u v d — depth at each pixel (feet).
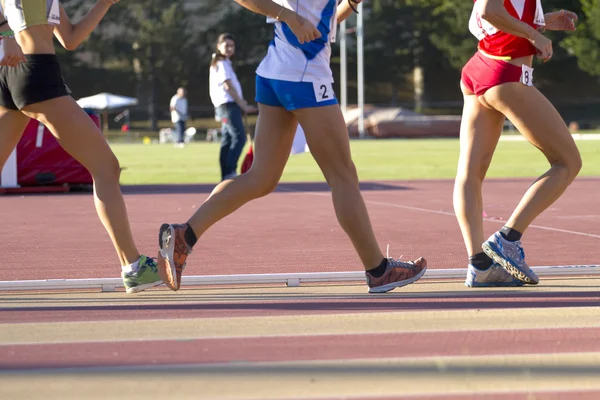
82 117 43.60
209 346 32.71
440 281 48.70
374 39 615.16
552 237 67.62
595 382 27.68
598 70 545.03
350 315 38.47
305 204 98.84
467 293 44.52
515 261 45.42
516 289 45.52
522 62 45.37
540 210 46.06
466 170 47.37
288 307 40.70
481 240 46.78
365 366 29.55
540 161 205.36
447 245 64.75
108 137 500.33
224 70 118.93
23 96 42.80
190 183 140.05
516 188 120.78
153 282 44.68
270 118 43.73
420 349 32.04
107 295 44.45
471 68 46.70
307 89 41.88
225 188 43.42
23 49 42.78
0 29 42.73
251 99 615.98
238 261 56.65
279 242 66.33
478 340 33.42
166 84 605.73
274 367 29.53
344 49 491.31
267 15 41.50
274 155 43.83
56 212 92.17
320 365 29.73
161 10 589.73
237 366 29.68
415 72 631.15
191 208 96.07
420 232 72.74
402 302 41.88
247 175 43.65
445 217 84.58
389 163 199.82
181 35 587.27
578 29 545.85
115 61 608.19
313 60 41.88
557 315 38.27
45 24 42.70
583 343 32.94
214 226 77.05
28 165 119.24
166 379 28.17
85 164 44.45
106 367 29.71
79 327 36.22
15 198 110.42
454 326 36.04
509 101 45.42
